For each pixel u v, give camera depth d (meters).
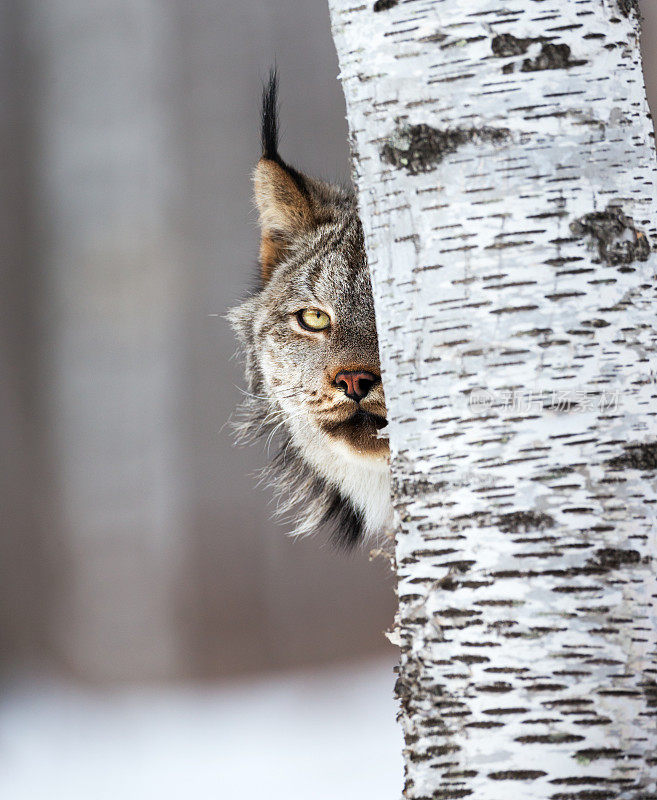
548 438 5.64
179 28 29.11
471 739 5.58
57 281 28.28
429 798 5.64
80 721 20.86
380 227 6.06
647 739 5.44
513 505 5.64
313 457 9.66
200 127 28.78
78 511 26.09
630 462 5.61
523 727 5.50
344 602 24.70
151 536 25.45
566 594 5.54
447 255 5.83
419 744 5.73
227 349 27.31
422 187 5.89
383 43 6.01
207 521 25.44
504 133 5.77
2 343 28.12
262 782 15.98
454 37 5.86
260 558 25.00
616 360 5.65
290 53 29.41
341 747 17.50
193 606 24.70
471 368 5.76
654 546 5.58
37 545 26.58
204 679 24.11
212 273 27.83
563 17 5.79
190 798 15.47
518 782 5.48
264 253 9.89
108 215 28.36
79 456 26.55
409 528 5.91
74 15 29.30
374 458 8.70
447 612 5.70
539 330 5.68
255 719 19.83
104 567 25.39
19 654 25.69
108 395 26.91
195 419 26.58
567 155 5.74
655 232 5.82
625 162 5.79
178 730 19.53
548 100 5.77
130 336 27.22
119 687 24.03
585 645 5.50
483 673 5.59
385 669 23.12
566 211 5.71
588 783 5.41
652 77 25.98
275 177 9.62
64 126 28.95
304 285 8.97
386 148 6.00
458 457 5.76
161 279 27.61
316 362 8.78
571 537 5.57
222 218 28.27
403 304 5.96
